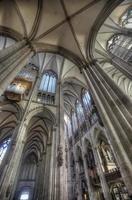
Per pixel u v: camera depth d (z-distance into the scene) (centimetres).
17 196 2322
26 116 1279
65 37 1101
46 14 984
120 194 1273
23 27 980
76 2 924
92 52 1041
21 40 931
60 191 792
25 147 2334
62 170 899
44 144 2005
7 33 1014
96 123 1802
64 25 1042
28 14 965
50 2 935
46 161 1440
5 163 945
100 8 906
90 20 983
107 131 507
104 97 633
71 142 2566
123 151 405
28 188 2458
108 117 546
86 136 2014
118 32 1515
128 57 1595
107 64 1845
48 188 1085
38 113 1540
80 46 1069
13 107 1407
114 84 643
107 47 1730
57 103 1517
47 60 1869
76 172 2069
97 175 1551
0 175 888
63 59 1783
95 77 800
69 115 2844
